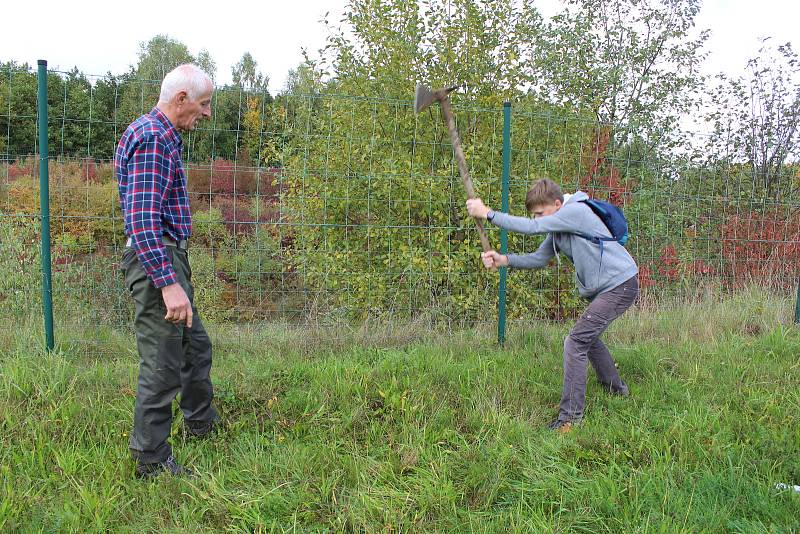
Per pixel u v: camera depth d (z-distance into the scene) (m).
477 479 2.98
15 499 2.67
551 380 4.26
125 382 3.90
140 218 2.61
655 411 3.79
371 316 5.53
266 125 6.46
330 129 6.47
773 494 2.82
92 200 6.31
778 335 5.16
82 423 3.35
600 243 3.61
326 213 6.34
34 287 5.38
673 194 6.99
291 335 5.01
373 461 3.12
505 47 7.52
